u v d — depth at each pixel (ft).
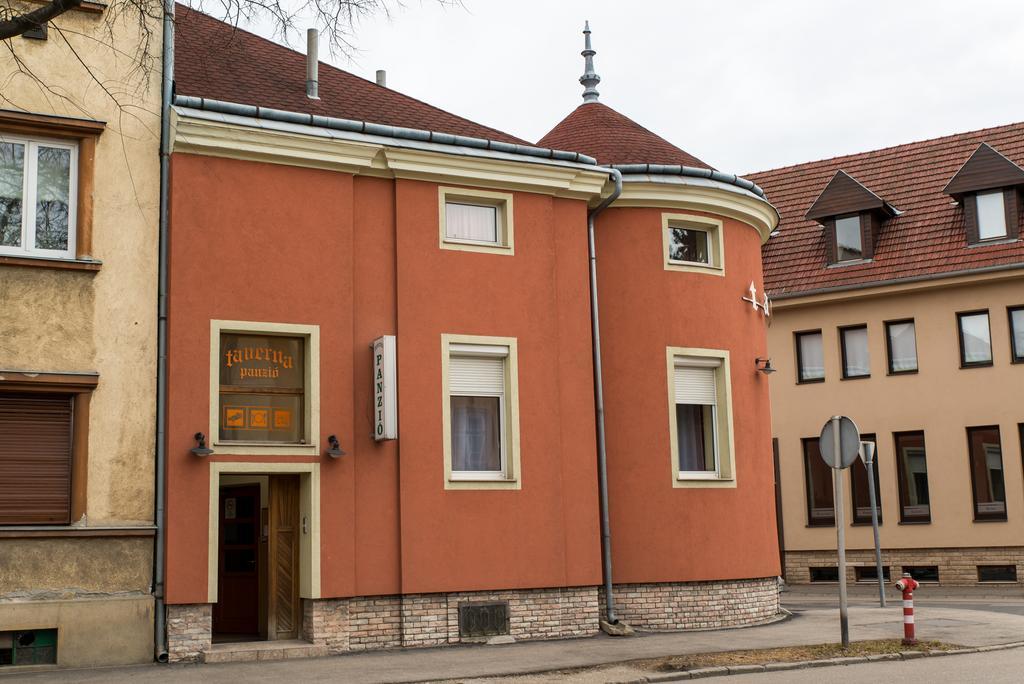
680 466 61.57
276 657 48.14
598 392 59.06
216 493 48.55
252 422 50.62
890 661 46.70
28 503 45.85
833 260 106.42
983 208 101.09
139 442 47.62
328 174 53.01
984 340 98.17
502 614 54.39
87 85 48.44
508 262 57.11
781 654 47.57
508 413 56.34
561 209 59.36
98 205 48.03
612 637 55.67
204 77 54.29
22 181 47.39
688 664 44.93
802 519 103.30
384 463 52.75
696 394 62.59
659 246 61.62
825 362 104.22
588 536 57.21
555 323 57.93
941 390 98.78
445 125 60.49
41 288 46.70
